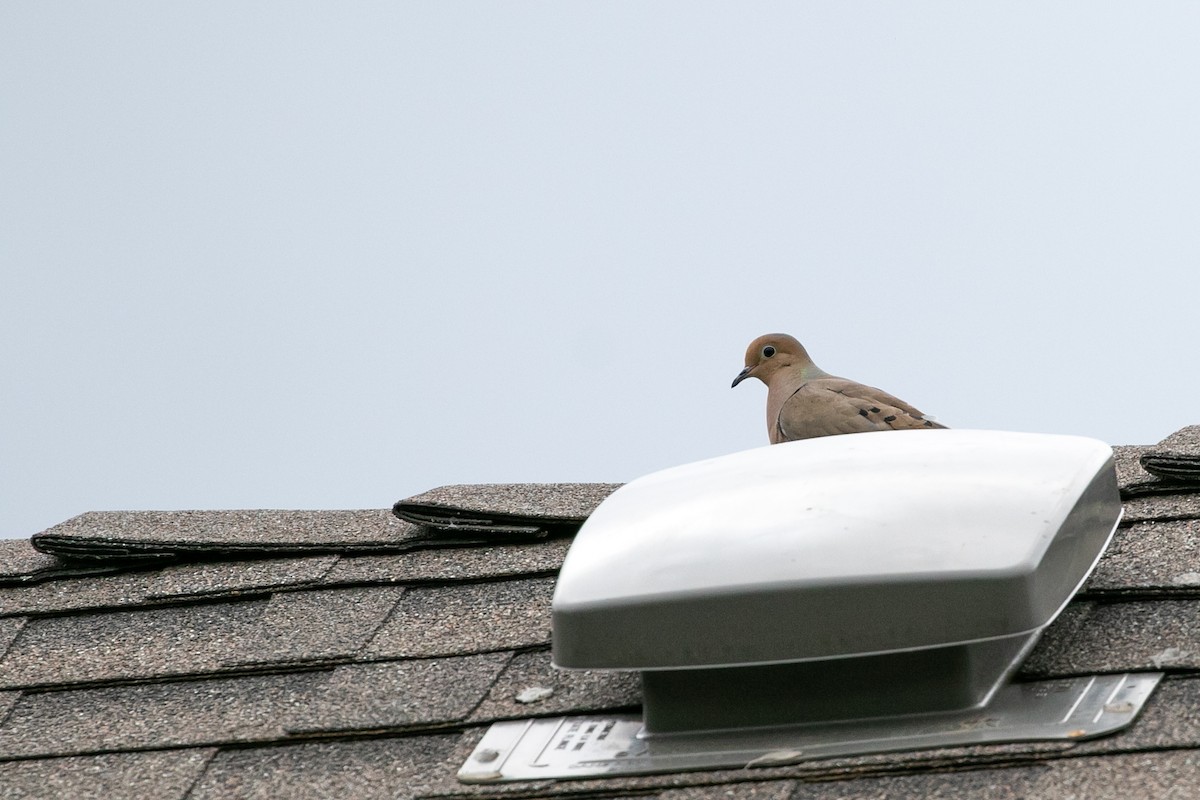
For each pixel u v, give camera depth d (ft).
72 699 22.58
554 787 17.34
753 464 20.30
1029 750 16.14
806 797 16.17
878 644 16.87
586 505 26.78
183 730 20.89
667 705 18.01
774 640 17.02
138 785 19.56
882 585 16.80
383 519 28.32
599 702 19.25
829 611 16.90
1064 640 18.89
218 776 19.53
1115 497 20.62
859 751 16.70
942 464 19.15
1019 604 16.66
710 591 17.13
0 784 20.15
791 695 17.69
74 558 27.96
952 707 17.37
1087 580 20.47
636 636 17.39
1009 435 20.77
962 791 15.84
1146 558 21.04
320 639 23.03
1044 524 17.47
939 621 16.75
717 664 17.20
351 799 18.30
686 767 17.07
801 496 18.49
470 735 19.24
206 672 22.56
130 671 23.03
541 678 20.44
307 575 25.66
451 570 25.08
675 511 18.97
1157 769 15.51
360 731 19.83
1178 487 24.18
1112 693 17.29
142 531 28.19
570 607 17.65
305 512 29.53
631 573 17.76
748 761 16.97
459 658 21.63
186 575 26.58
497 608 23.35
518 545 26.13
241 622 24.44
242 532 27.96
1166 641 18.33
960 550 16.98
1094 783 15.48
